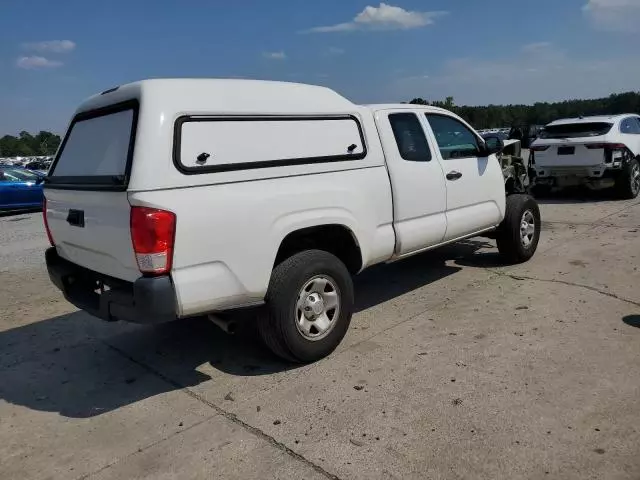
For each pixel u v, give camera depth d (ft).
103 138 12.42
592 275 19.34
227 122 11.98
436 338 14.69
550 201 37.81
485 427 10.30
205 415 11.59
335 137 14.32
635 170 36.24
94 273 13.05
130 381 13.55
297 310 13.11
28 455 10.55
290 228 12.85
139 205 10.68
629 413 10.43
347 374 12.94
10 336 17.22
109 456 10.34
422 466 9.31
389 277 21.02
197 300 11.37
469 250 24.47
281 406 11.69
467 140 19.62
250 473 9.50
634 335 13.94
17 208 49.26
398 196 15.94
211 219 11.40
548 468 9.01
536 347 13.62
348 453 9.84
